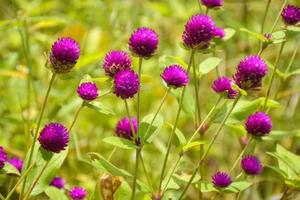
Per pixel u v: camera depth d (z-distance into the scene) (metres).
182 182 0.78
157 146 1.03
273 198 0.97
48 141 0.71
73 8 1.28
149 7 1.30
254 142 0.87
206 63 0.86
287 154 0.85
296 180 0.82
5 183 0.94
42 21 1.12
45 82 1.12
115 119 1.12
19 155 0.95
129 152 1.07
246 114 0.81
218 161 1.12
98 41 1.18
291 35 0.82
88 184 0.99
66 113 1.04
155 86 1.17
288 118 1.13
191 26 0.76
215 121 0.82
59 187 0.86
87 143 1.08
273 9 1.33
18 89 1.10
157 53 0.74
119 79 0.73
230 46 1.24
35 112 1.07
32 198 0.84
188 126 1.16
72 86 1.10
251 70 0.75
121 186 0.80
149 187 0.76
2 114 1.07
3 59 1.16
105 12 1.25
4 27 1.01
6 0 1.22
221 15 1.23
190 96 0.83
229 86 0.77
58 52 0.71
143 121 0.75
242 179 0.84
